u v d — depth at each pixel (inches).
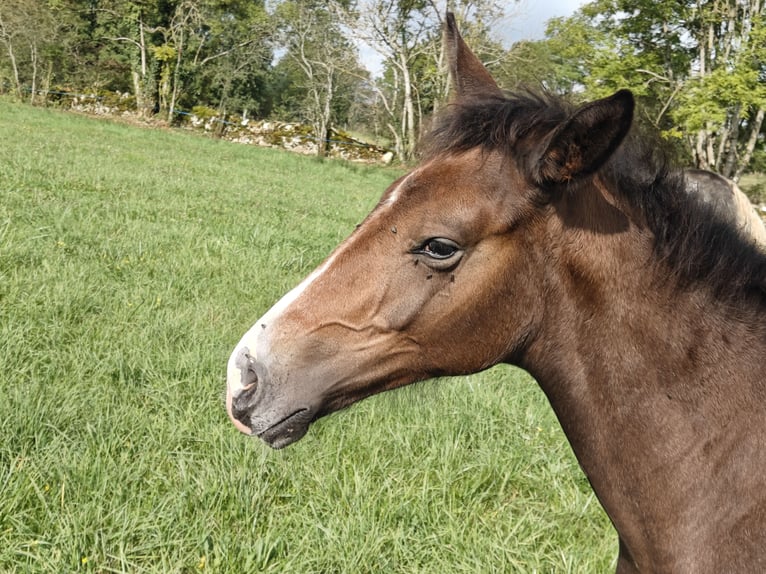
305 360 78.8
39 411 149.8
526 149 74.7
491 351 78.7
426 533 136.8
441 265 75.4
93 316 217.6
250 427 79.4
